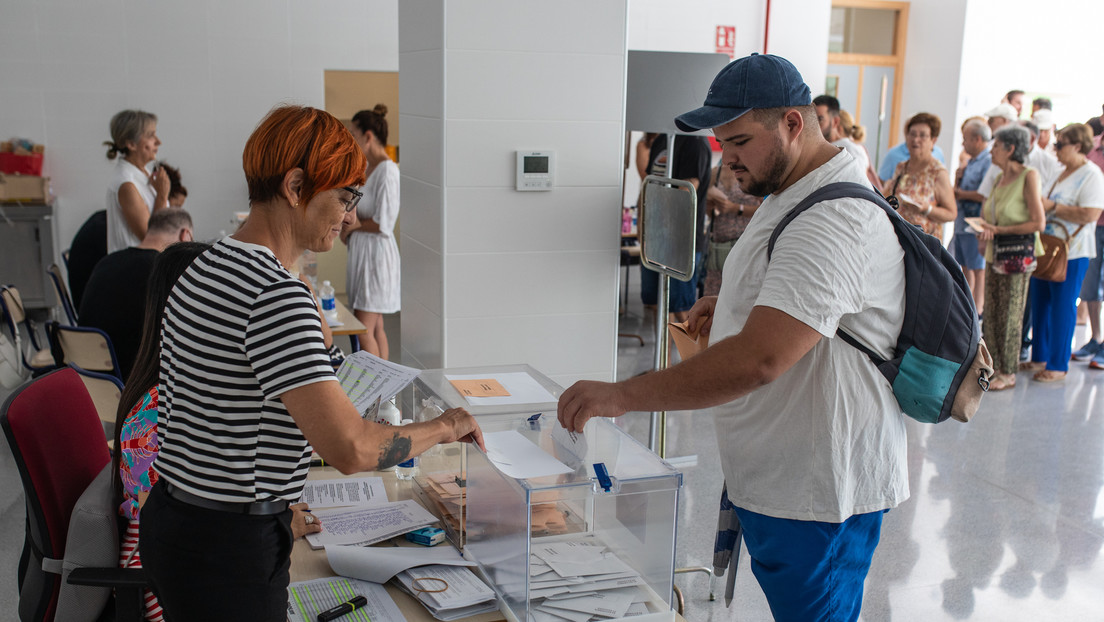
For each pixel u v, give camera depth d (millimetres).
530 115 3080
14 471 3740
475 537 1668
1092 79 8633
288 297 1238
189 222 3502
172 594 1320
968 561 3203
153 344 1715
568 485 1423
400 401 2521
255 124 6801
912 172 5137
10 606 2711
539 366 3322
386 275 4922
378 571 1626
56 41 6301
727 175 4828
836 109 4883
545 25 3023
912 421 4715
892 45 9031
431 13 3018
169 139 6652
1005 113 6406
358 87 6938
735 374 1535
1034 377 5504
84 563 1674
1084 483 3936
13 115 6336
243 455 1263
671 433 4414
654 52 3348
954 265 1706
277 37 6699
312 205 1316
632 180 7547
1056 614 2869
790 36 7715
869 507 1783
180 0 6461
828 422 1706
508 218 3146
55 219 6527
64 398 1880
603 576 1501
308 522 1819
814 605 1812
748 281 1756
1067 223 5195
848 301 1564
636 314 7047
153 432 1724
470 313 3186
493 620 1523
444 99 2973
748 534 1876
